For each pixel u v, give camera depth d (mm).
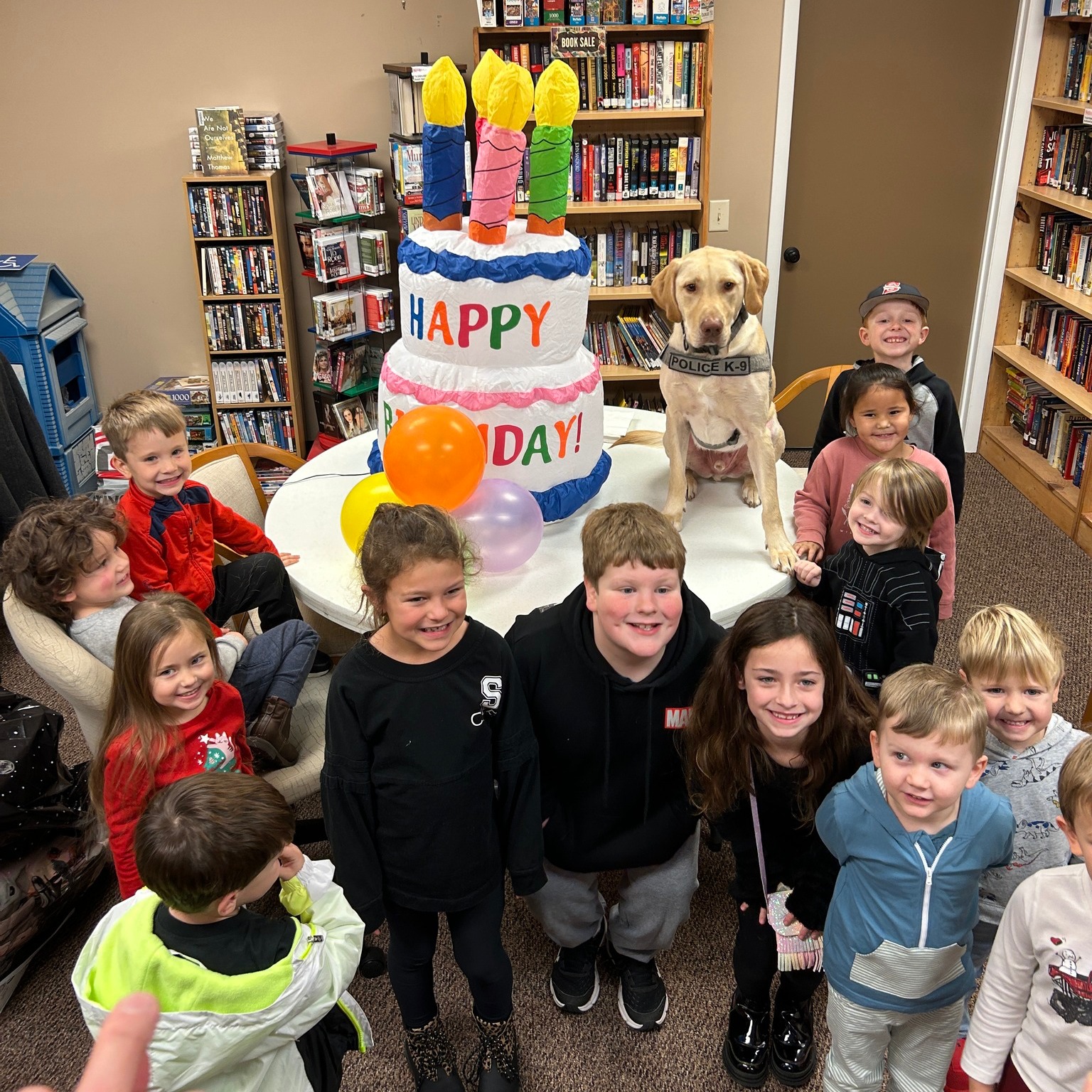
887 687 1387
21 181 4199
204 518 2316
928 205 4473
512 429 2410
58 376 4105
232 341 4297
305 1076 1379
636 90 3986
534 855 1666
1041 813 1571
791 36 4094
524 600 2277
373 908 1611
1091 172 3982
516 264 2275
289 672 2117
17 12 3932
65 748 2811
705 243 4148
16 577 1828
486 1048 1796
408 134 3980
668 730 1674
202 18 4016
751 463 2502
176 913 1238
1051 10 4023
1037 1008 1239
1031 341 4473
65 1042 1938
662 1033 1933
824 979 2055
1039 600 3482
